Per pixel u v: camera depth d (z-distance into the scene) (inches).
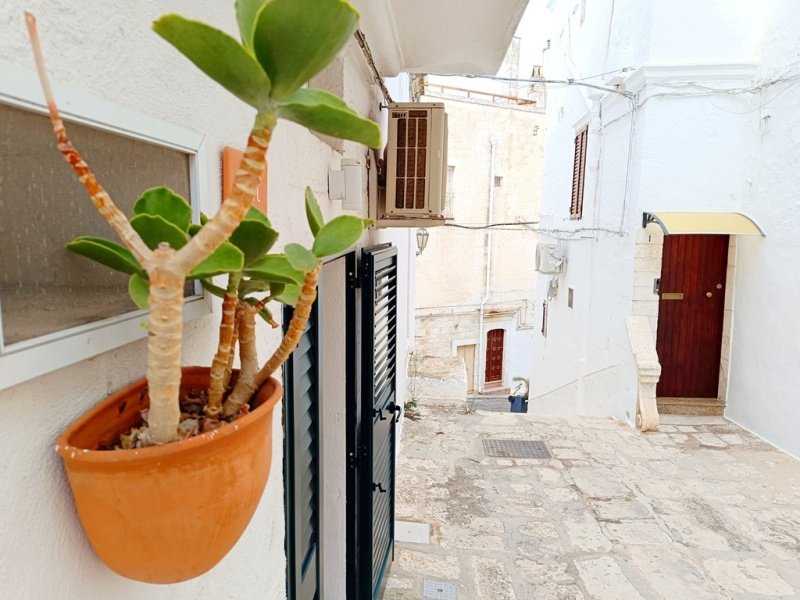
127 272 20.9
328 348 94.7
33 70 18.5
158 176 27.8
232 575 39.1
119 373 24.8
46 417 20.3
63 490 21.2
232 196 17.0
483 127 450.0
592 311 257.9
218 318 35.9
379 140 19.8
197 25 15.1
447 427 211.9
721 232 186.2
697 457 178.7
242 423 21.2
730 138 196.9
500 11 93.7
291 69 16.6
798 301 173.2
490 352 501.7
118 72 24.0
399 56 112.7
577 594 110.0
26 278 18.6
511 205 478.6
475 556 123.2
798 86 169.6
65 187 20.8
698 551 124.4
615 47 230.8
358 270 89.8
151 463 18.7
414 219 107.7
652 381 205.2
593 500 149.3
